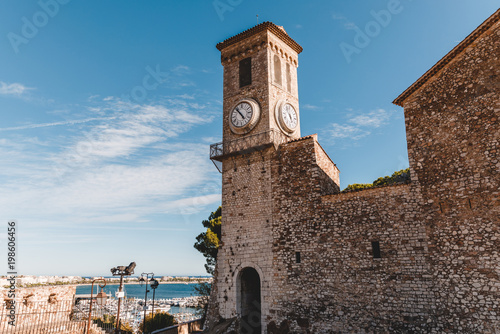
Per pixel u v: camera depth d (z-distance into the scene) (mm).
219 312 26062
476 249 17172
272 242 24984
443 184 19016
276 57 30766
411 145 20719
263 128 28078
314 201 23938
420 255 18984
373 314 19688
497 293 16125
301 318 22141
